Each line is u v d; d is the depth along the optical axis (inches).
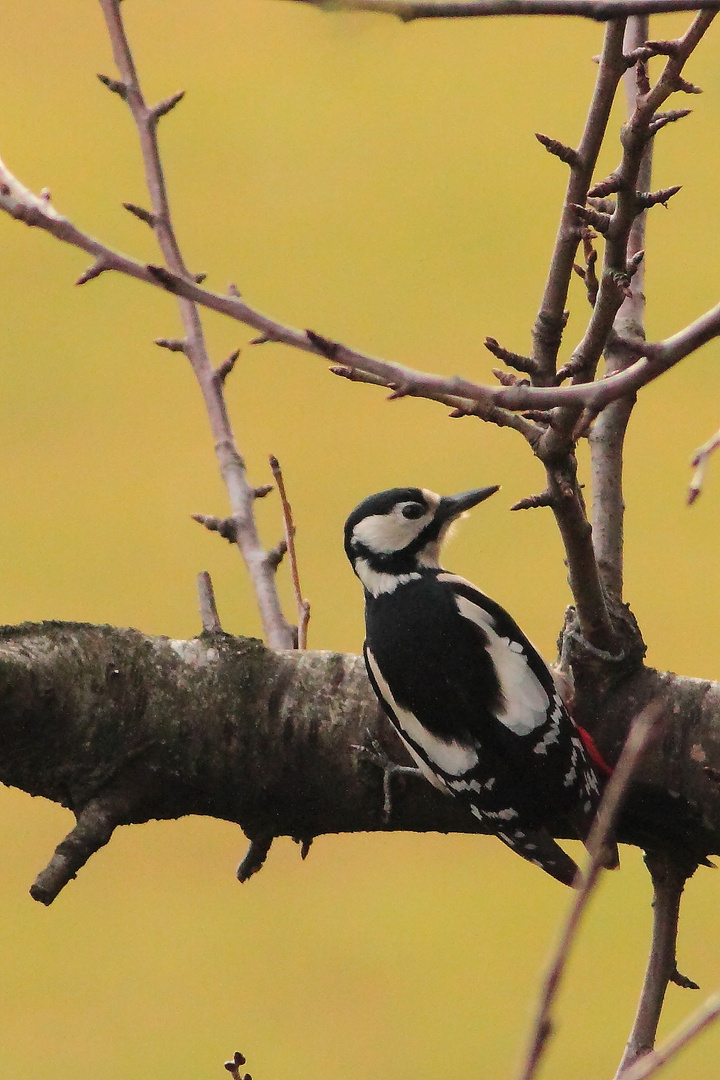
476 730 331.9
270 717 314.3
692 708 317.4
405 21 149.6
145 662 309.3
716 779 293.0
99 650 305.9
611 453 338.3
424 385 189.3
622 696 324.8
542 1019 140.0
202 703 310.5
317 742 316.5
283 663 320.5
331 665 323.0
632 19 323.9
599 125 266.2
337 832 329.1
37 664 296.7
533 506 282.5
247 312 185.3
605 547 331.0
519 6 156.2
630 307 343.3
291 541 366.3
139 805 307.0
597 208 274.5
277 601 360.8
